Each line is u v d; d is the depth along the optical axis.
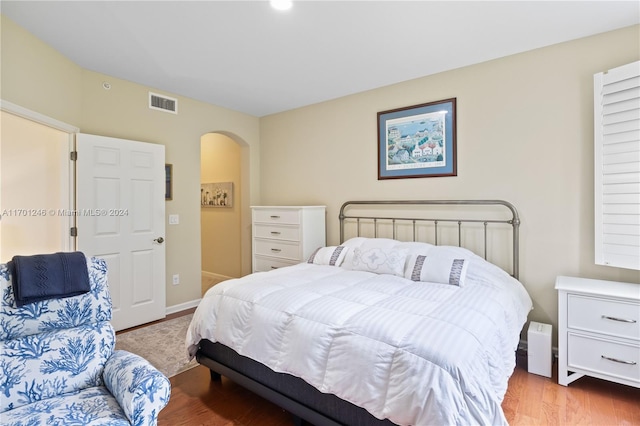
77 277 1.58
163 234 3.47
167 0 2.00
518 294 2.41
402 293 2.17
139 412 1.24
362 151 3.66
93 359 1.54
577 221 2.53
